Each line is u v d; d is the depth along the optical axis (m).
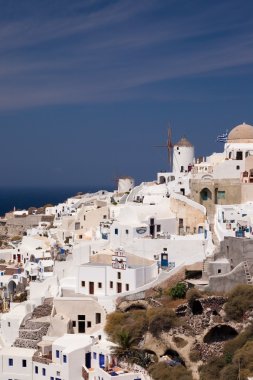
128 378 78.06
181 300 91.19
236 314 85.38
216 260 96.69
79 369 84.69
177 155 159.00
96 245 112.25
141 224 112.81
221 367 78.81
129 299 94.38
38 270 120.56
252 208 114.00
